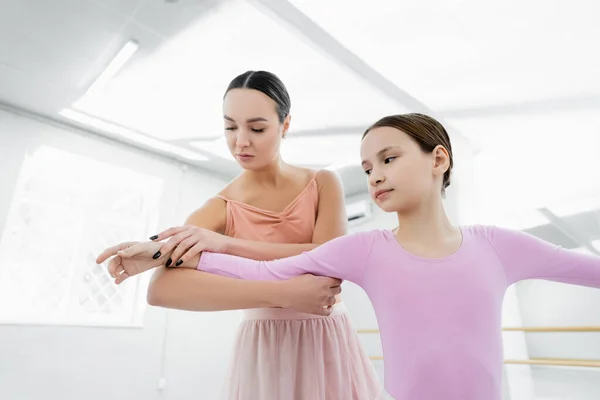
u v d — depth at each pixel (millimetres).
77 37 2064
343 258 636
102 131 3059
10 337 2395
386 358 616
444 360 572
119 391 2764
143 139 3188
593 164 2707
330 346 832
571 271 601
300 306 619
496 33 1906
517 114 2607
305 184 946
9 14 1895
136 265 640
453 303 590
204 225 902
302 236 913
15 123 2707
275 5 1788
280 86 835
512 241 634
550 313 2707
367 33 1945
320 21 1875
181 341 3211
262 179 931
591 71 2137
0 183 2555
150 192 3439
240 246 744
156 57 2209
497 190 3170
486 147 3084
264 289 612
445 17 1819
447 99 2494
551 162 2918
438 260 615
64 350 2578
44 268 2711
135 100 2637
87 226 2971
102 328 2783
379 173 636
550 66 2115
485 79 2264
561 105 2463
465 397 561
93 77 2393
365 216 3814
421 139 641
